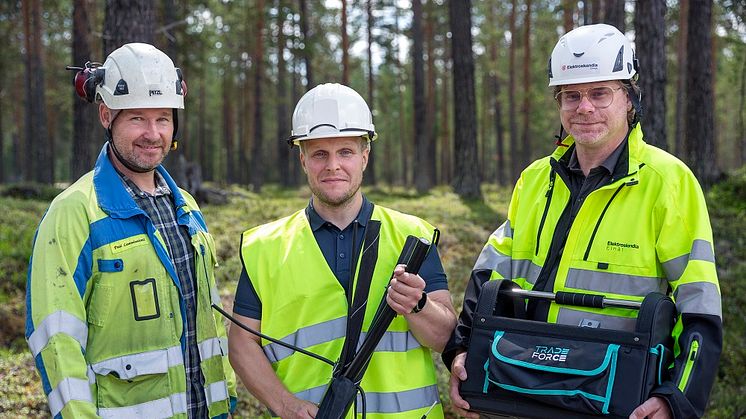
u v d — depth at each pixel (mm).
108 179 2596
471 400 2604
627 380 2324
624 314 2580
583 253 2703
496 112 39500
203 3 23297
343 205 2748
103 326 2504
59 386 2357
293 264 2719
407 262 2488
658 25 8430
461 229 10586
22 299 7652
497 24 36062
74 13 14594
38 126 25531
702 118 13969
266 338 2633
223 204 13875
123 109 2568
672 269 2561
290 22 29281
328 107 2641
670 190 2600
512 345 2520
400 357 2715
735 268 8531
